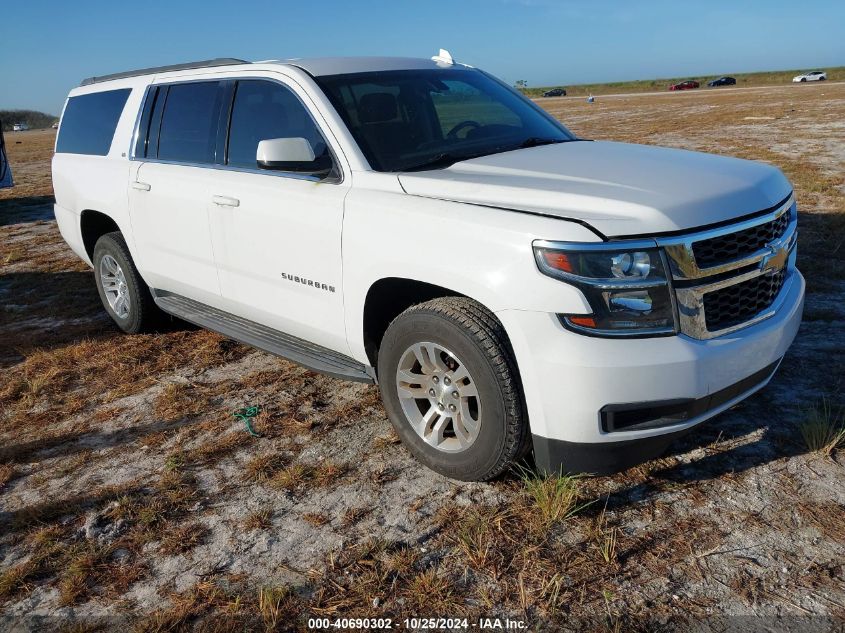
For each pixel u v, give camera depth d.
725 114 27.55
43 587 2.83
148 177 4.84
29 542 3.13
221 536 3.05
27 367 5.16
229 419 4.14
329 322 3.73
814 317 4.96
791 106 30.23
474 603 2.55
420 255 3.09
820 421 3.44
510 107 4.49
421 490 3.27
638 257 2.68
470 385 3.07
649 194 2.90
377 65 4.23
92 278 7.88
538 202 2.95
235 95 4.30
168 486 3.45
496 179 3.24
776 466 3.22
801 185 10.00
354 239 3.41
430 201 3.18
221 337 5.57
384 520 3.07
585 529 2.89
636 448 2.85
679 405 2.77
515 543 2.84
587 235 2.68
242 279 4.25
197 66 4.77
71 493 3.49
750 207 3.00
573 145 4.02
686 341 2.73
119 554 2.99
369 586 2.67
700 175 3.20
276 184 3.89
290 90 3.94
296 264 3.80
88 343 5.57
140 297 5.44
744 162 3.57
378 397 4.30
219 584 2.75
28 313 6.66
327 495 3.30
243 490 3.39
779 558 2.65
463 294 2.98
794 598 2.46
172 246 4.76
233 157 4.29
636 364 2.66
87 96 5.92
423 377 3.33
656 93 82.69
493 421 2.97
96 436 4.08
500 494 3.18
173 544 3.02
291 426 4.00
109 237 5.52
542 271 2.72
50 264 8.79
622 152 3.75
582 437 2.78
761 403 3.79
